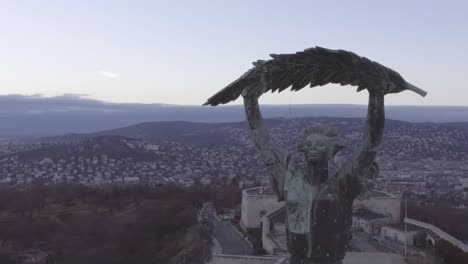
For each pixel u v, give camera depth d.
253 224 101.69
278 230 81.56
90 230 98.88
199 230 100.25
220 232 102.62
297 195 9.95
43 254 91.69
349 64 9.48
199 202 134.50
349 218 10.00
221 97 10.53
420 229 86.88
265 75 10.16
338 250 9.84
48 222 105.62
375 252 70.81
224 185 175.12
